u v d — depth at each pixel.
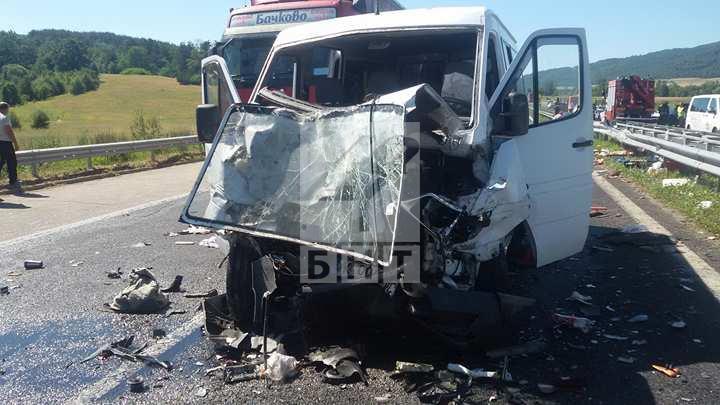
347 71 7.04
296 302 4.68
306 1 12.28
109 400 3.89
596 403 3.86
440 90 6.57
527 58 5.52
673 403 3.86
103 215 10.27
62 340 4.84
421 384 4.05
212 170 4.89
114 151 17.89
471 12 5.59
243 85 11.85
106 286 6.22
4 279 6.45
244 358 4.45
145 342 4.79
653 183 12.86
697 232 8.54
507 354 4.52
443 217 4.55
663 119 36.78
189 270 6.84
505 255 5.23
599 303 5.80
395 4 13.61
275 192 4.64
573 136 6.04
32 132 43.53
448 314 4.36
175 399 3.89
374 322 4.58
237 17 12.48
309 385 4.05
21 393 3.98
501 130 5.22
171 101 89.12
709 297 5.88
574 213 6.08
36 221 9.73
